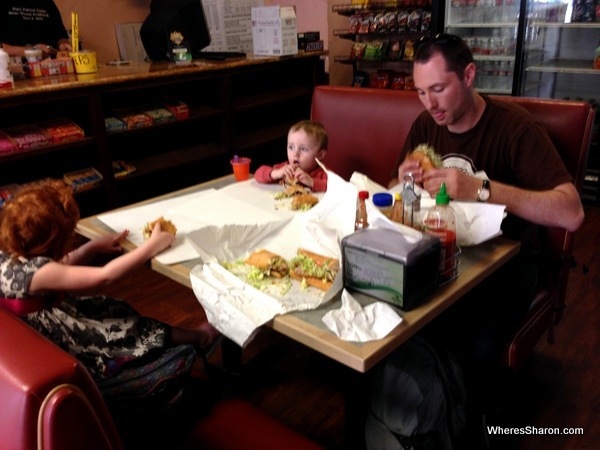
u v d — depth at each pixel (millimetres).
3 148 2463
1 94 2309
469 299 1477
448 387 1288
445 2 3746
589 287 2477
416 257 974
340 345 904
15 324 791
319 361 2051
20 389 668
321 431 1711
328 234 1240
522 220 1542
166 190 3488
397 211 1199
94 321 1276
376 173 2092
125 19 3793
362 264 1026
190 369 1257
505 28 3811
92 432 727
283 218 1444
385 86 4230
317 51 3918
